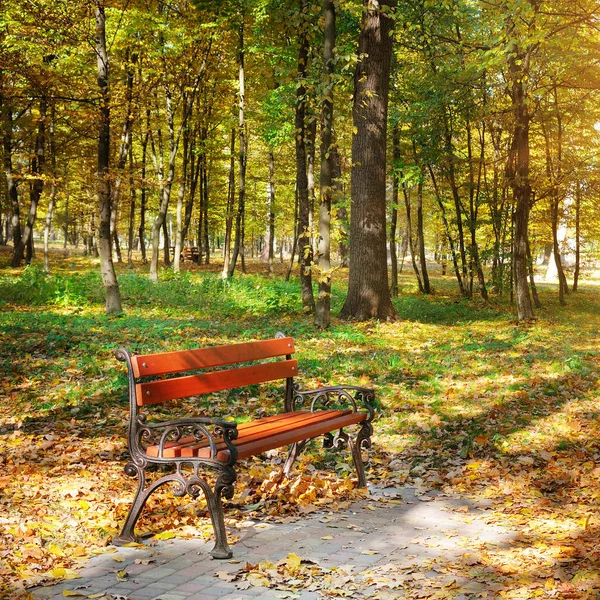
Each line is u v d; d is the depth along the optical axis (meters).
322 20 15.89
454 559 4.30
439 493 5.91
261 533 4.80
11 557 4.11
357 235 17.41
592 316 22.64
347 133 25.98
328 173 15.48
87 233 47.50
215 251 67.75
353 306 17.42
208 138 33.97
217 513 4.40
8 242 55.72
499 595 3.69
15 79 18.03
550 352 13.34
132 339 12.97
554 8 15.98
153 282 24.28
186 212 38.53
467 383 10.29
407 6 19.88
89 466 6.06
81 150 28.91
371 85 17.09
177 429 5.05
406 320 18.12
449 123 25.89
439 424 7.93
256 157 40.12
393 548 4.53
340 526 5.00
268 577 3.97
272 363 6.24
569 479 6.11
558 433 7.62
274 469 6.28
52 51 18.11
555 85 19.92
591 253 35.22
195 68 26.72
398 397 9.17
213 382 5.41
